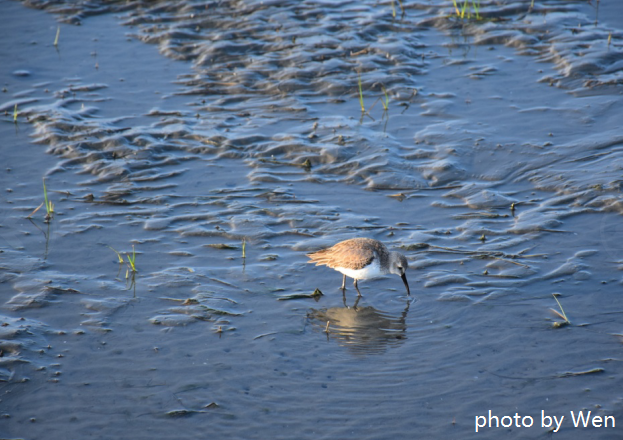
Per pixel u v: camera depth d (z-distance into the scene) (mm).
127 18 26297
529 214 15656
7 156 18516
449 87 21203
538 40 23438
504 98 20422
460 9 25406
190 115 20328
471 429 10273
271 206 16406
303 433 10281
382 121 19609
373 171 17516
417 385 11164
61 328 12555
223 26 25250
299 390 11102
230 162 18297
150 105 20906
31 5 27250
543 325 12352
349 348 12047
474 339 12156
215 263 14469
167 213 16234
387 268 13383
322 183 17297
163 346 12109
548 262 14062
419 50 23328
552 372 11281
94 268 14297
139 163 18141
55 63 23484
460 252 14555
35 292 13445
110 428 10422
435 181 17141
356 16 25422
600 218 15320
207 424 10469
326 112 20266
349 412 10648
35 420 10578
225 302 13227
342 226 15516
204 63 23188
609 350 11672
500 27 24250
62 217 16078
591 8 25328
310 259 14555
